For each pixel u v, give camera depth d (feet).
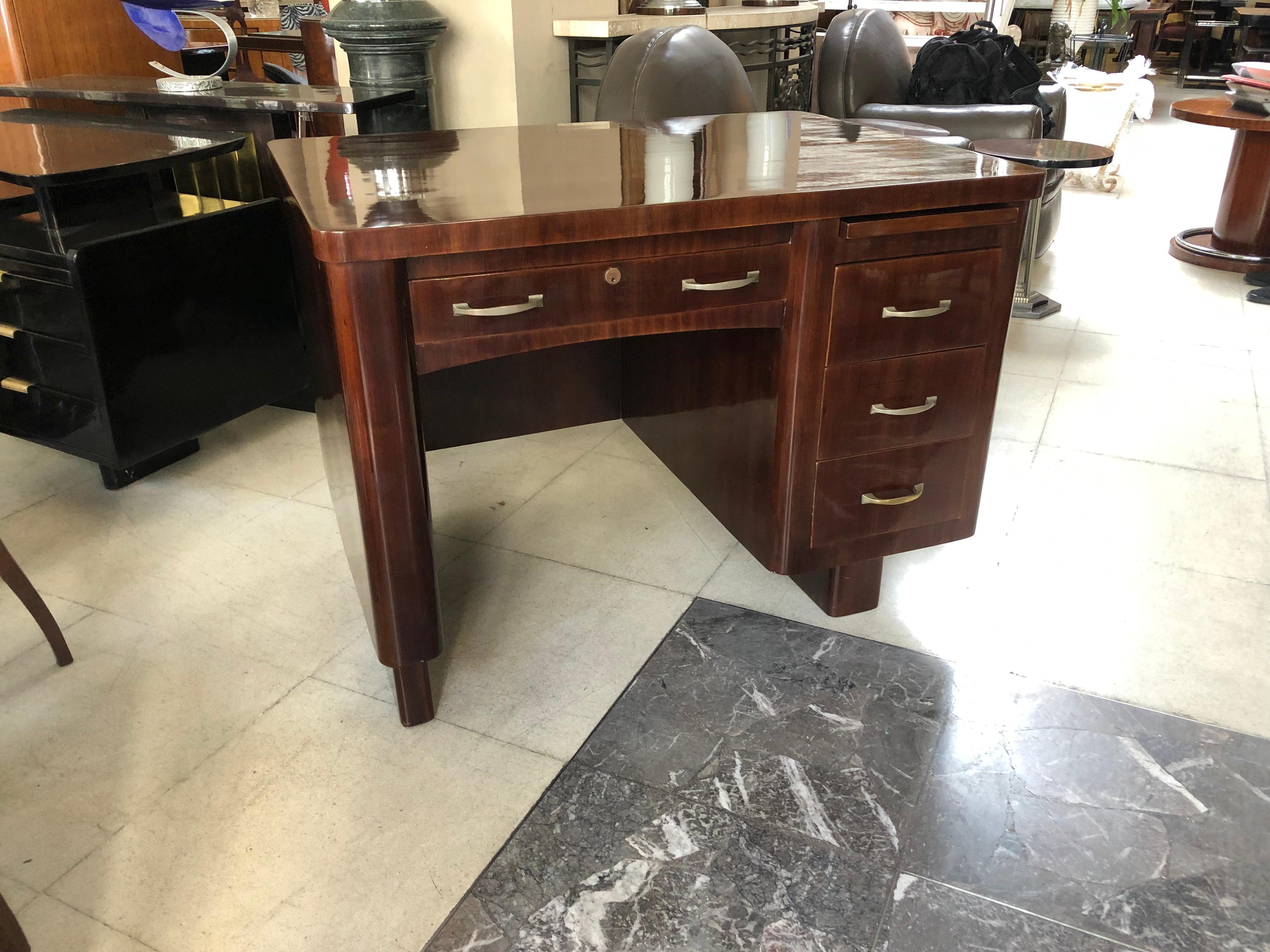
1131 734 5.30
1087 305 12.19
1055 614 6.35
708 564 6.94
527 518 7.54
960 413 5.72
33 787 5.01
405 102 9.34
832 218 4.91
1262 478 8.04
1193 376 10.04
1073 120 18.13
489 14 9.81
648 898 4.38
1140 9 30.81
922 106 12.79
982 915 4.28
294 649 6.09
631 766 5.13
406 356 4.46
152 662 5.97
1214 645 6.03
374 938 4.20
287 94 9.18
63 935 4.21
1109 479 8.04
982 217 5.20
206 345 7.90
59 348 7.20
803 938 4.18
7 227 7.48
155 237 7.27
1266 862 4.52
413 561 4.89
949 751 5.20
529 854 4.61
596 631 6.22
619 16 10.94
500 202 4.63
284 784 5.03
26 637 6.23
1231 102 14.15
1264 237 13.25
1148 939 4.16
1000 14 21.25
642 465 8.32
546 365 8.55
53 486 8.09
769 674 5.81
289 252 8.46
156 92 9.32
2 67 11.74
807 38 14.85
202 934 4.22
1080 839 4.66
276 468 8.42
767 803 4.88
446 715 5.52
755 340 5.67
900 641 6.10
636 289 4.79
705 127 6.91
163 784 5.03
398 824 4.78
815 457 5.54
